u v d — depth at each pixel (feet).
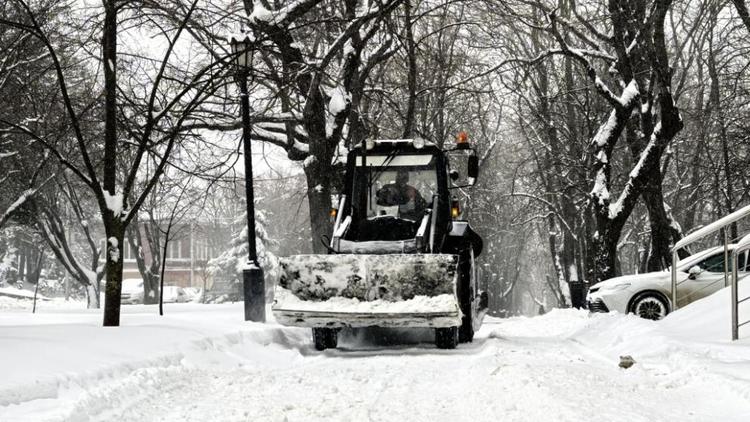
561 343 41.34
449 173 42.70
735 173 90.68
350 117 69.82
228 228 250.37
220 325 38.50
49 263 261.44
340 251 38.40
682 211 135.95
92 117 52.11
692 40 99.19
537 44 106.01
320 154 63.57
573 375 25.05
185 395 23.75
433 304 34.40
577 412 18.39
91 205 132.67
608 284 56.80
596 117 108.37
